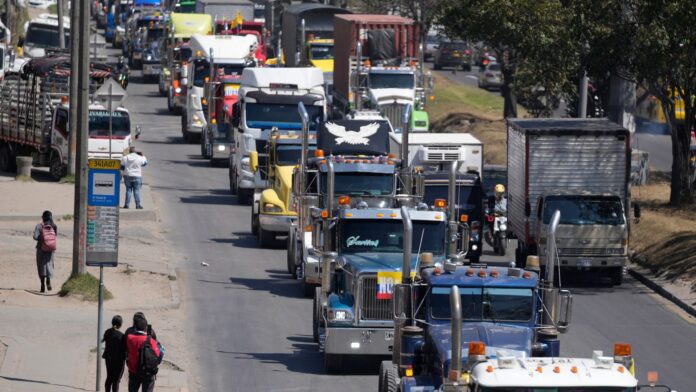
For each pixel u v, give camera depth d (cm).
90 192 6825
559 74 14200
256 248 11475
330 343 7044
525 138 10575
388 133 10656
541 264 10188
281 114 13912
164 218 12825
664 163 17250
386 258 7312
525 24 14238
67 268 9800
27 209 12188
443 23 15488
